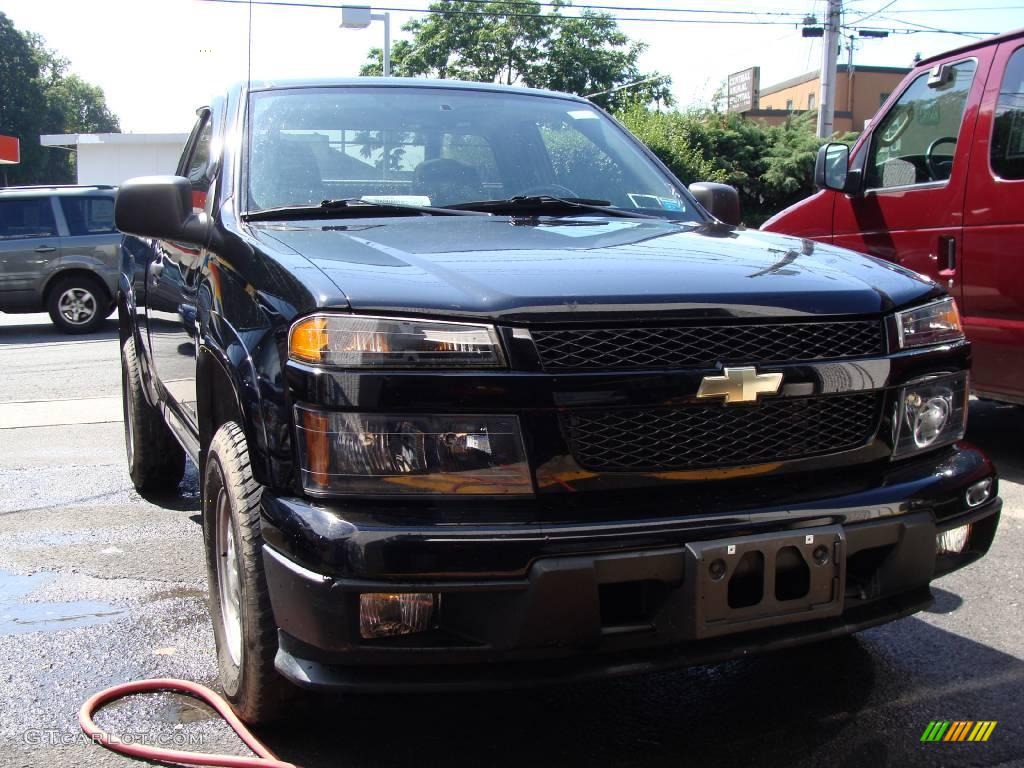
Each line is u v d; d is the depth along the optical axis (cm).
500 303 229
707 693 304
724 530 230
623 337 231
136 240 493
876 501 246
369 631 222
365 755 269
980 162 515
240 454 268
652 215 368
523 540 219
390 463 223
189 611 373
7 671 323
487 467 224
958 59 546
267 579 237
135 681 307
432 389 223
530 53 4216
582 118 415
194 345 333
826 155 589
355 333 227
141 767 262
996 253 505
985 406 711
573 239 294
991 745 271
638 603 234
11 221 1369
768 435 243
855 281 269
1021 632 348
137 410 500
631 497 232
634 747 273
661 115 3031
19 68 6419
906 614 262
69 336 1361
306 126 361
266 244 281
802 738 277
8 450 643
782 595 238
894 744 273
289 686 259
